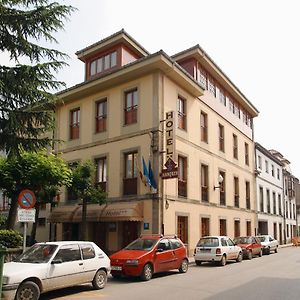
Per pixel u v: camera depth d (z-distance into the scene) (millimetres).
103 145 22234
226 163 28469
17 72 10727
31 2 11039
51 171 16016
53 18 11141
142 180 19719
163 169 19266
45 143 11953
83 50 25109
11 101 11148
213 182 25750
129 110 21484
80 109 24125
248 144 34594
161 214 19172
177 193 20938
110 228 20859
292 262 20203
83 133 23594
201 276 14242
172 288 11336
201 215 23422
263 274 14820
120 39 23281
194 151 23328
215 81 27969
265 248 26609
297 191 57594
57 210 22734
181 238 21109
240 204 30750
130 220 18953
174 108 21469
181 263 15219
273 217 40594
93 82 22500
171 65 20266
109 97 22500
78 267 10570
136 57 24750
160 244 14312
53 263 9859
